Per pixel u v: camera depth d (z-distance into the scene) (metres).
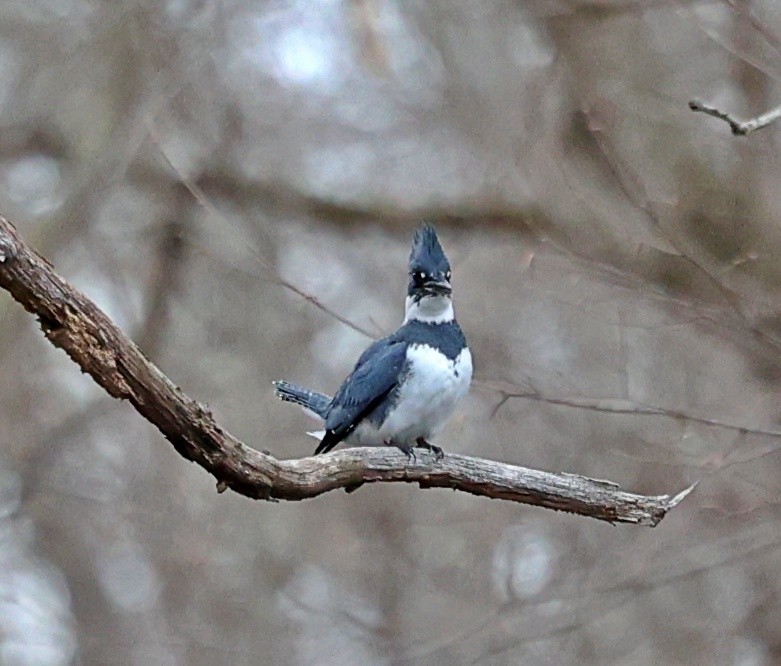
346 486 6.69
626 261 10.57
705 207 11.33
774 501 11.08
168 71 13.02
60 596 16.41
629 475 12.59
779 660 13.61
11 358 13.92
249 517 15.28
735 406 11.30
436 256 9.04
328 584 15.52
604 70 11.87
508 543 14.75
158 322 14.59
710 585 14.18
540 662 14.34
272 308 14.91
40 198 14.16
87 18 13.69
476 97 13.12
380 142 15.35
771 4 10.96
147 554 15.43
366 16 12.41
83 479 14.91
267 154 15.24
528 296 12.39
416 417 8.58
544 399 10.12
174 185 13.91
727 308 10.32
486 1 13.23
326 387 14.81
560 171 11.08
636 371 11.66
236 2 13.09
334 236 15.38
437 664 14.11
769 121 7.42
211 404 14.54
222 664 15.01
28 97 13.82
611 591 12.39
